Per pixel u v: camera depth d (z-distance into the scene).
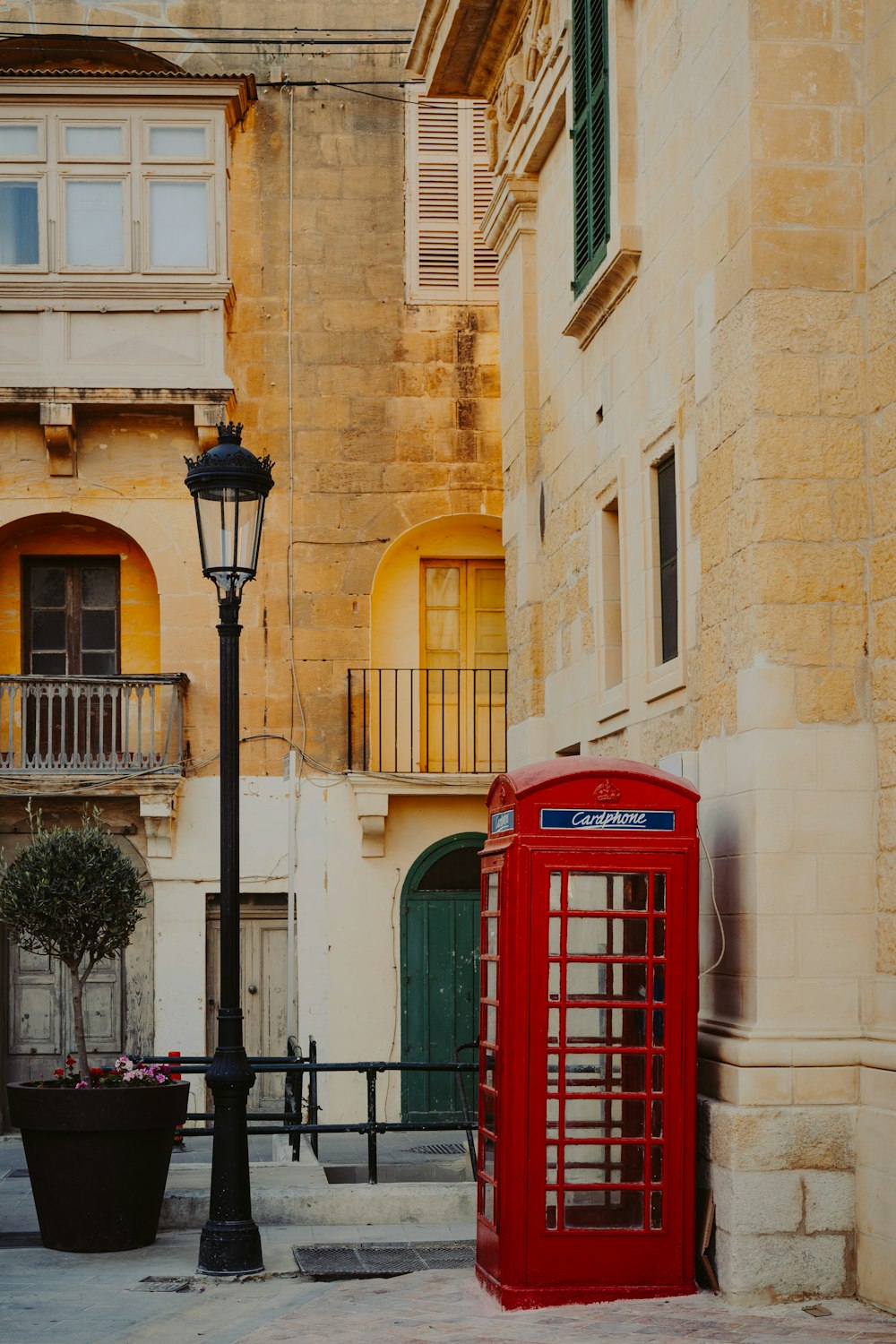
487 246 17.67
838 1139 9.03
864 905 9.28
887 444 9.29
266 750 21.12
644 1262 9.07
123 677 20.45
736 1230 8.91
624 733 12.84
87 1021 20.69
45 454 21.02
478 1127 10.16
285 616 21.25
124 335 20.70
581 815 9.16
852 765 9.34
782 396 9.49
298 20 21.78
